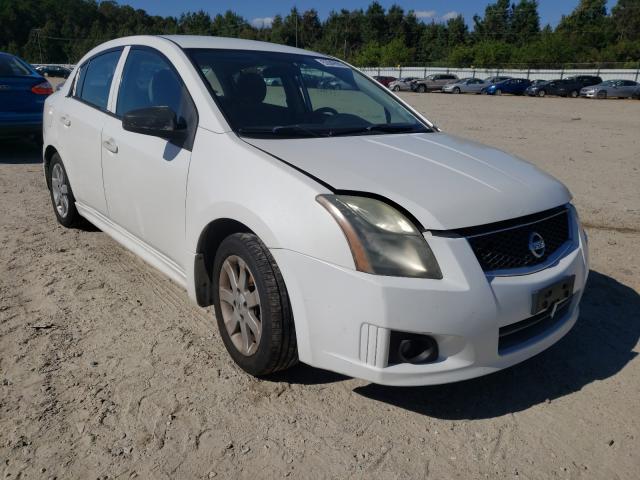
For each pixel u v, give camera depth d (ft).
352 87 12.61
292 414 8.29
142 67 11.76
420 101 94.99
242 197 8.36
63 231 16.01
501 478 7.18
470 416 8.40
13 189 20.99
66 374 9.04
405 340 7.38
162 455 7.38
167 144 10.23
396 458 7.48
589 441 7.91
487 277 7.55
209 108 9.68
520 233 8.12
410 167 8.61
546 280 7.98
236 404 8.45
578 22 263.08
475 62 208.54
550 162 30.07
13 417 7.97
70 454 7.32
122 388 8.73
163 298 11.94
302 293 7.68
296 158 8.55
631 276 13.87
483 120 55.62
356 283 7.24
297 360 8.52
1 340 9.96
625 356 10.18
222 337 9.52
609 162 30.40
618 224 18.28
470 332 7.38
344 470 7.23
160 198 10.30
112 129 11.94
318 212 7.55
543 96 126.31
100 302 11.62
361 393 8.86
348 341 7.47
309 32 330.13
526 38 281.13
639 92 112.47
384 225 7.38
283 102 10.98
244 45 12.03
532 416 8.43
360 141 9.83
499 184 8.46
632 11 281.13
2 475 6.92
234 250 8.65
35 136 27.27
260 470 7.19
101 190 12.68
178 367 9.35
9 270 13.06
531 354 8.25
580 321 11.46
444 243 7.34
